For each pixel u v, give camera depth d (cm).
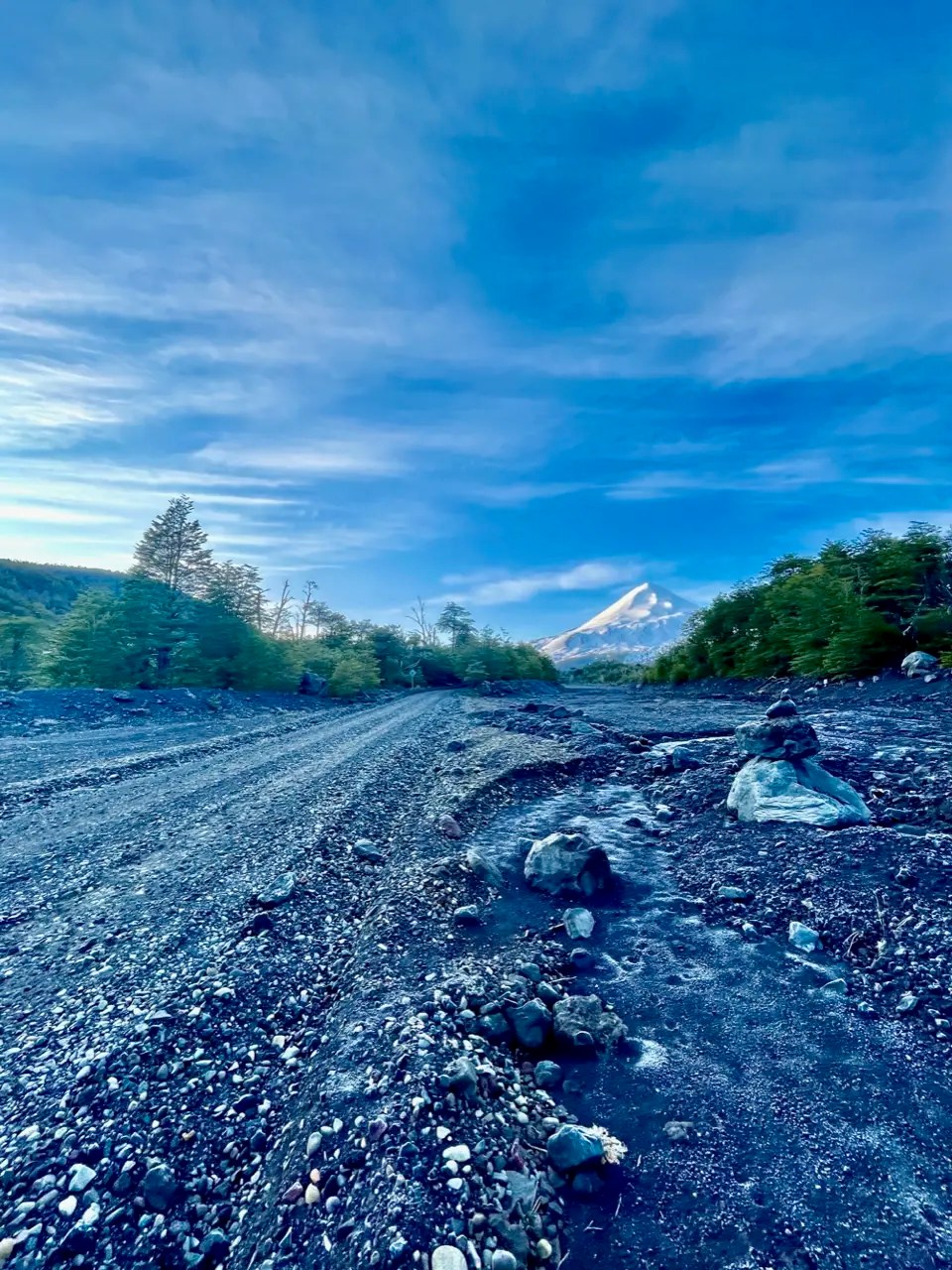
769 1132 358
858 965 518
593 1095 397
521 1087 402
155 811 1018
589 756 1347
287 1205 308
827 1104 376
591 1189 324
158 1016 451
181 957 539
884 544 2436
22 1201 311
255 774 1322
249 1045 438
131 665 3322
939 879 585
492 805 1067
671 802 1002
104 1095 379
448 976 513
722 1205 313
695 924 622
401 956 554
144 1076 397
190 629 3728
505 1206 307
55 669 3133
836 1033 441
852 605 2112
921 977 481
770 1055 426
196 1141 354
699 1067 418
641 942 596
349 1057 409
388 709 3397
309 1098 379
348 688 4381
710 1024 465
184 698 2700
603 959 569
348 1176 318
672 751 1218
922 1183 318
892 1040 427
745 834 790
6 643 3703
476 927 627
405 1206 297
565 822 962
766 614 2900
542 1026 451
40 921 625
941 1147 339
